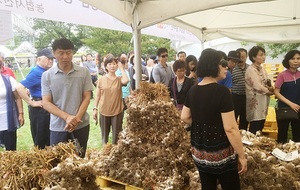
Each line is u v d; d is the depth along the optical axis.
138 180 2.71
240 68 4.49
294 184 2.35
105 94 4.50
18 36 15.84
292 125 4.07
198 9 3.36
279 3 5.31
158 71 4.84
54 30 16.09
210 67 1.96
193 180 2.49
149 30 5.50
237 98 4.48
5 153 1.98
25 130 6.60
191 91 2.11
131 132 2.95
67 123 2.75
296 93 3.88
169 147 2.80
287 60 3.88
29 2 2.90
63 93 2.87
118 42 13.65
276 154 2.62
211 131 1.97
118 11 3.48
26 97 3.60
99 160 3.01
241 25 6.95
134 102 2.99
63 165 1.84
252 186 2.37
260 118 4.18
